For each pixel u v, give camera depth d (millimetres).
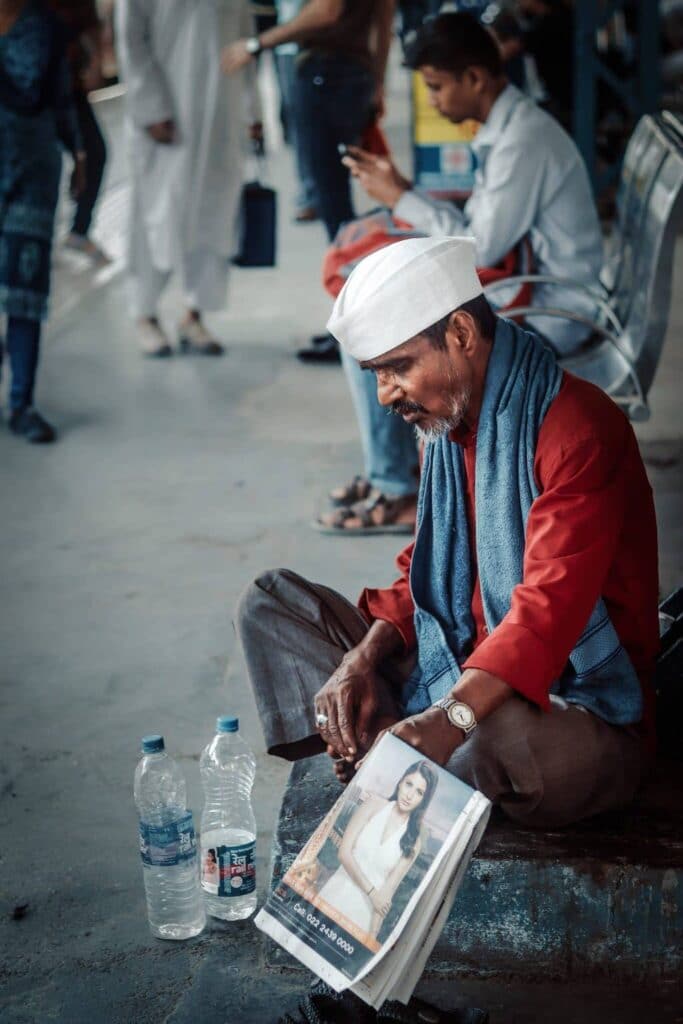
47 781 3219
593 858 2391
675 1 13516
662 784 2637
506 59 7727
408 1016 2236
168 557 4586
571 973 2441
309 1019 2244
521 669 2129
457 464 2406
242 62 6465
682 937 2404
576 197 4289
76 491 5273
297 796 2699
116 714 3531
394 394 2275
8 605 4250
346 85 6449
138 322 7281
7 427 6113
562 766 2293
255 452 5652
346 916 2014
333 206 6715
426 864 1997
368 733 2467
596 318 4465
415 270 2186
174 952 2576
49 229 5723
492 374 2293
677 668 2686
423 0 7871
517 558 2330
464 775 2275
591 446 2262
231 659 3832
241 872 2650
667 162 4113
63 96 5641
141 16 6406
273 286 8875
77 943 2619
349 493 4887
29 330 5816
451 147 7191
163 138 6625
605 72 7633
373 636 2559
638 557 2398
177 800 2713
